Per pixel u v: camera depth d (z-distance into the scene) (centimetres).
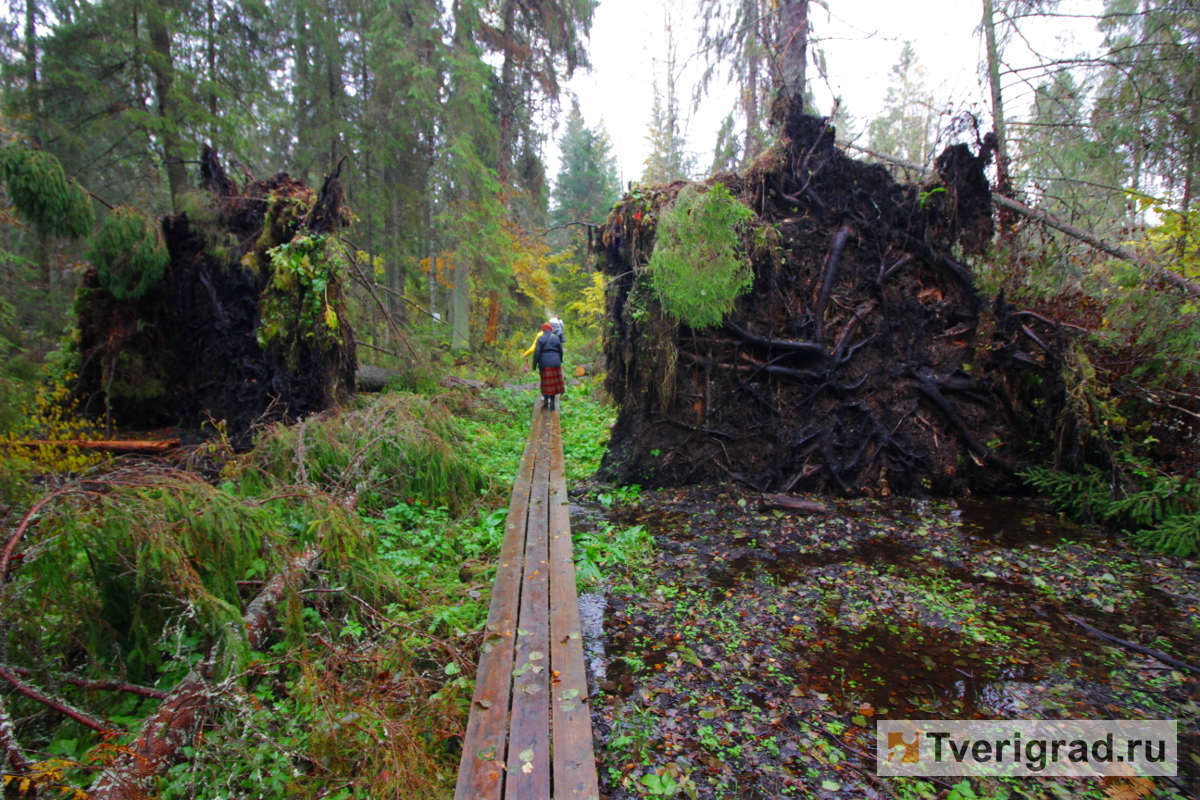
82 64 1162
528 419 1160
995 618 397
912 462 668
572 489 717
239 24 1346
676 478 702
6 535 260
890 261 704
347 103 1628
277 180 873
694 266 641
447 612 374
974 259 717
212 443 543
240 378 793
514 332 2189
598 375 1352
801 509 621
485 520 589
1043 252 715
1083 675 331
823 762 266
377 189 1631
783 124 736
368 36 1504
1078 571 468
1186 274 610
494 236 1577
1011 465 663
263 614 335
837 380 683
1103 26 775
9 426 409
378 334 1196
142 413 835
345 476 525
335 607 386
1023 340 679
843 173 713
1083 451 610
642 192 713
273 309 753
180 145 1200
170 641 296
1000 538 541
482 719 264
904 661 348
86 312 819
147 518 270
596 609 416
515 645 323
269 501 375
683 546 534
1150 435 598
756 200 707
